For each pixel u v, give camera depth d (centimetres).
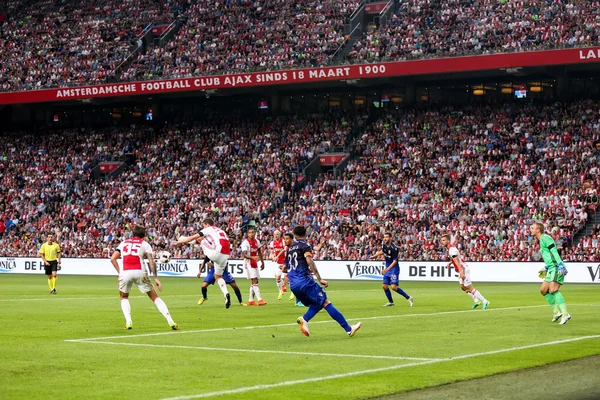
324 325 2059
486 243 5084
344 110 6850
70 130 7638
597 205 5194
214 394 1117
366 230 5547
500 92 6425
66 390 1148
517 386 1180
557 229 4991
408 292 3719
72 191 6975
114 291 3731
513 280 4719
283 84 6544
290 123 6912
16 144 7650
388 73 6066
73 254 6275
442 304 2859
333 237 5581
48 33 7788
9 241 6575
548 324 2061
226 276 2777
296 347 1608
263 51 6788
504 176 5666
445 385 1190
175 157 6981
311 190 6119
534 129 5991
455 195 5638
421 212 5556
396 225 5494
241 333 1867
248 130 6994
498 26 6119
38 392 1134
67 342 1684
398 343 1667
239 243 5647
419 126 6375
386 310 2581
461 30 6250
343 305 2823
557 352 1521
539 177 5534
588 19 5866
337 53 6575
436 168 5950
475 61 5812
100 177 7188
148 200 6612
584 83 6191
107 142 7394
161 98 7412
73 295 3416
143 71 7038
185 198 6469
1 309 2611
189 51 7062
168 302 2992
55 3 8106
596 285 4328
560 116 6019
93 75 7175
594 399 1087
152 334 1842
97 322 2150
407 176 5975
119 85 6844
